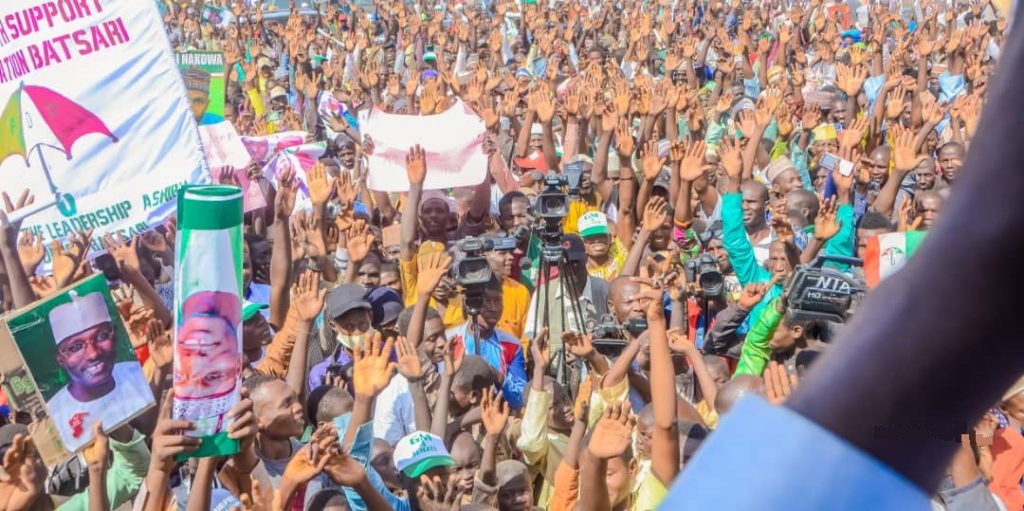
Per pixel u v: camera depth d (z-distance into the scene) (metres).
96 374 3.61
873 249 4.84
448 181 8.30
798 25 19.42
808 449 0.49
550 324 6.56
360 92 14.47
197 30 19.98
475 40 18.34
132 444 4.30
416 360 5.00
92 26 5.77
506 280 7.17
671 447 3.97
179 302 2.60
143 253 6.61
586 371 6.18
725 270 7.55
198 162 6.06
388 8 21.92
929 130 10.31
